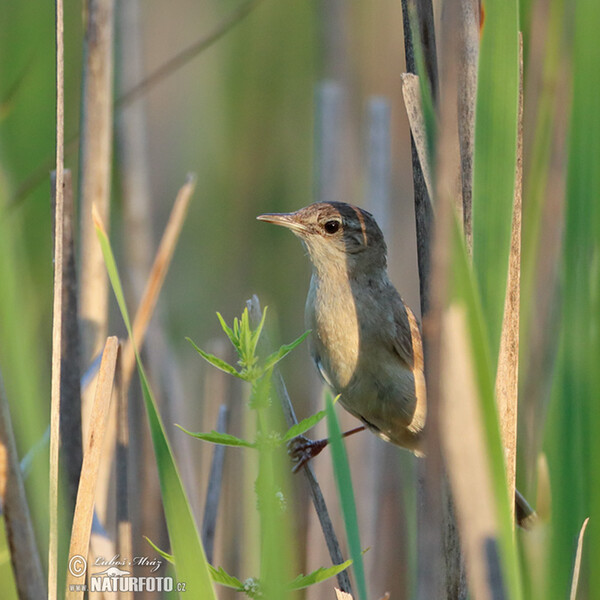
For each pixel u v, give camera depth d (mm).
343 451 5031
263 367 5227
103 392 5695
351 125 12875
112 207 11055
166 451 5031
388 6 13461
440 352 4219
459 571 5414
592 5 6137
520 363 7645
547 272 8219
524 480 7898
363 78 13344
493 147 4742
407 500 9477
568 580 6090
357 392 8906
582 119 6309
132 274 10773
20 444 8203
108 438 7738
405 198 13273
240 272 14273
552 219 8117
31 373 8008
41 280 10930
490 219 4777
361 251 8914
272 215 9188
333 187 11305
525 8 6805
